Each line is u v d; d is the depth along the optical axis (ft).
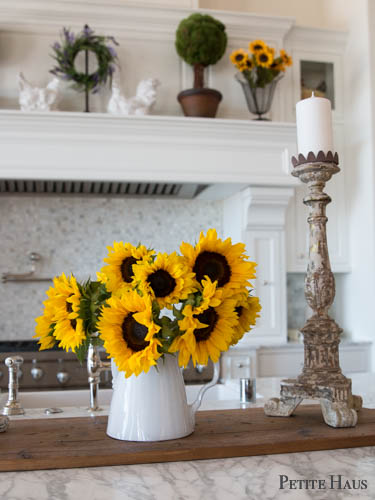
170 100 10.87
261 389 5.57
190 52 10.27
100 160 9.55
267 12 12.97
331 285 3.67
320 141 3.66
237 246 3.21
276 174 10.21
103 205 11.50
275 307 10.78
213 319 3.08
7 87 10.21
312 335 3.65
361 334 11.68
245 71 10.50
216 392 5.96
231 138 10.05
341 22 12.46
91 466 2.83
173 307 2.99
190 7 11.18
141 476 2.67
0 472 2.75
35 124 9.29
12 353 9.27
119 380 3.26
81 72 10.50
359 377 6.23
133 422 3.12
